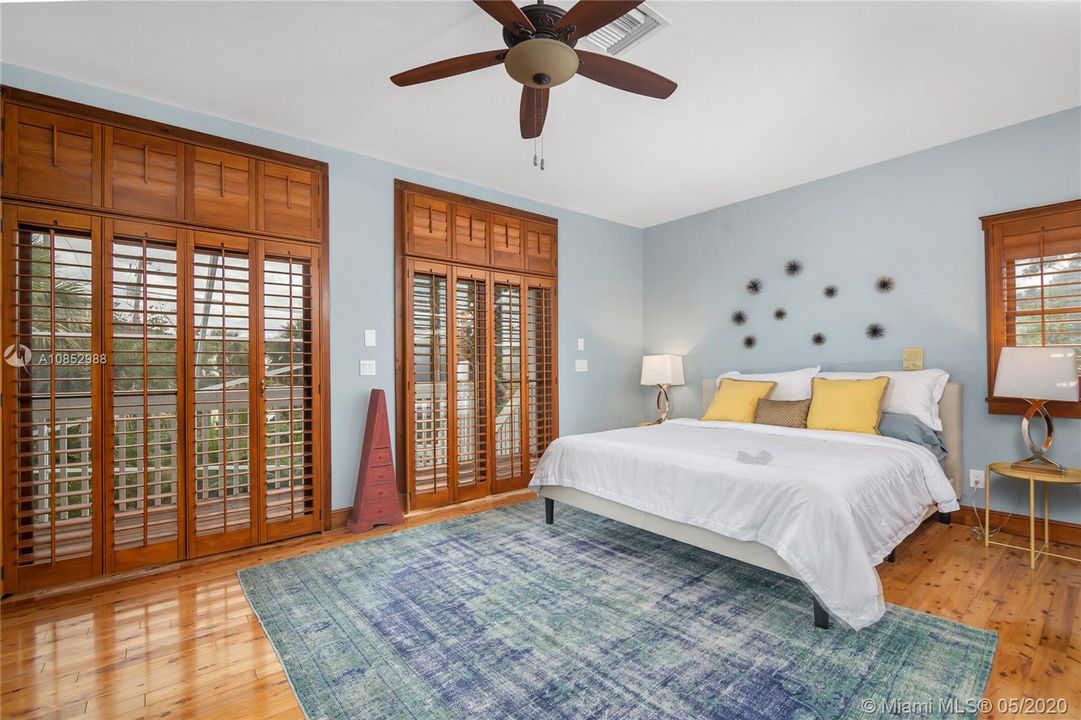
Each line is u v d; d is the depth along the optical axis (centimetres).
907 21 218
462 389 407
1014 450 319
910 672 177
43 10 208
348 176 352
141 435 275
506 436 437
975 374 335
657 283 545
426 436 386
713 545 240
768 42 233
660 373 488
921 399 331
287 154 326
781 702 162
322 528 334
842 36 229
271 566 279
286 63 249
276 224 320
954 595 235
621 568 271
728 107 294
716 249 488
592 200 464
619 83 206
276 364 320
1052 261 304
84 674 182
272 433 315
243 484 305
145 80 262
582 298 500
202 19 215
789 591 243
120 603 237
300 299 330
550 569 270
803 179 413
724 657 188
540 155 361
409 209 377
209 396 296
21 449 247
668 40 231
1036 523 312
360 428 354
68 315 257
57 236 255
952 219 344
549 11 176
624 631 207
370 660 189
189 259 289
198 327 290
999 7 209
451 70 198
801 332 425
